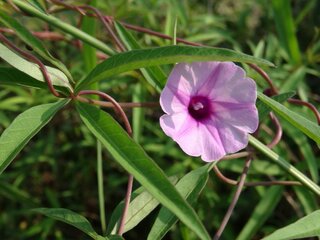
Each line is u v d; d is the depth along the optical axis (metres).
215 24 0.44
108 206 0.45
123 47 0.26
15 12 0.27
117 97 0.42
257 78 0.32
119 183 0.42
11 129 0.18
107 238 0.19
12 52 0.19
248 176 0.37
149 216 0.44
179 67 0.19
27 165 0.44
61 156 0.44
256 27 0.49
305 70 0.37
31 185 0.45
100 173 0.26
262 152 0.22
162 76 0.22
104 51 0.25
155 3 0.40
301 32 0.52
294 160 0.37
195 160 0.38
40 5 0.23
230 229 0.40
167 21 0.35
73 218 0.19
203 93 0.20
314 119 0.34
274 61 0.41
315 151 0.41
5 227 0.44
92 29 0.29
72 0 0.32
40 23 0.37
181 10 0.40
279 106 0.19
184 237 0.29
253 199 0.42
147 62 0.17
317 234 0.19
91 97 0.27
